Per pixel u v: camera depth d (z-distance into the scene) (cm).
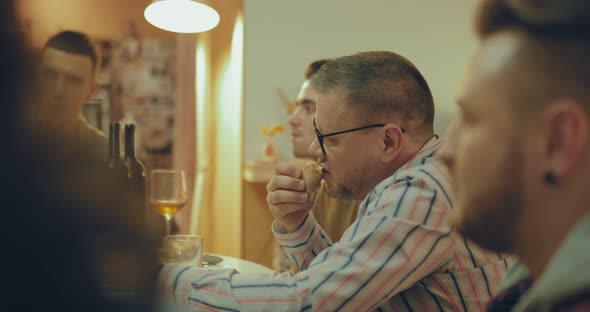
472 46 344
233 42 366
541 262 46
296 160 301
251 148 333
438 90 344
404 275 87
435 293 95
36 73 28
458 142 50
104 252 33
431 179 93
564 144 40
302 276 90
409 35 343
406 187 93
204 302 92
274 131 324
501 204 44
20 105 28
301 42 338
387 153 103
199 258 119
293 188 120
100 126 109
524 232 45
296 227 126
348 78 104
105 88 408
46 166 30
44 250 30
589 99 39
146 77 417
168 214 152
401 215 89
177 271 97
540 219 43
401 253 87
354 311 86
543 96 40
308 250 128
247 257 321
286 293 88
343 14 340
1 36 26
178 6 232
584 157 39
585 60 39
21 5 27
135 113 419
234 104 353
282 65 336
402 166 103
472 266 95
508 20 43
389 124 101
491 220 46
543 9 40
